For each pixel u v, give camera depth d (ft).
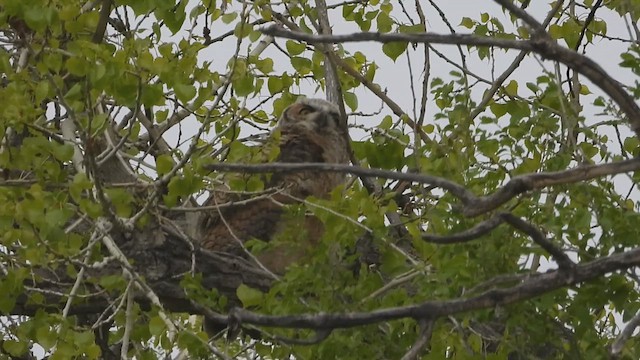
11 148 36.94
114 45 41.65
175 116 41.09
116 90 36.65
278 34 23.59
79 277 36.04
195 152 38.04
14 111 36.37
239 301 40.78
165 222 40.47
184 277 37.32
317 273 33.78
